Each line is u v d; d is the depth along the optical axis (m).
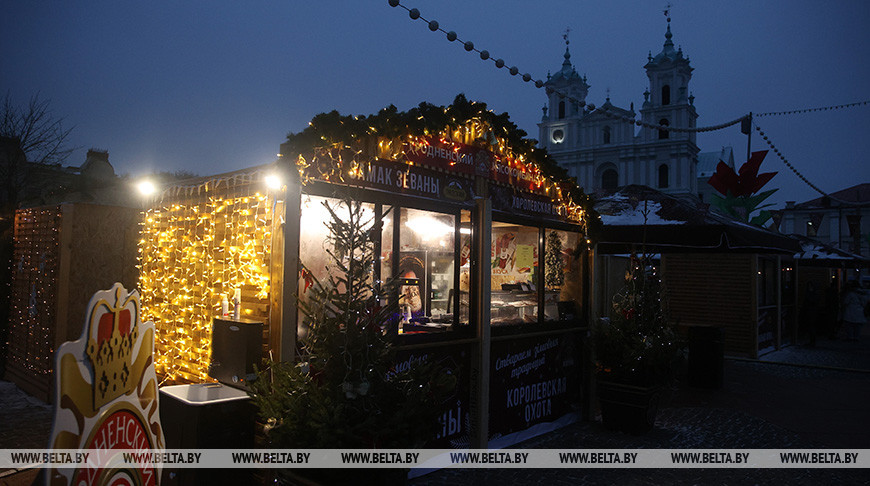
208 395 4.54
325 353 3.46
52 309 6.95
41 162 13.95
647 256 7.07
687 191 64.62
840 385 9.72
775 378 10.30
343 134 4.20
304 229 4.27
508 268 6.70
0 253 8.28
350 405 3.38
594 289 7.24
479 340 5.50
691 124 67.19
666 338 6.54
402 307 4.98
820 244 17.45
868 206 62.34
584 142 71.06
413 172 4.95
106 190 9.30
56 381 2.51
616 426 6.50
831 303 17.36
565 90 72.62
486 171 5.72
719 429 6.77
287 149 4.08
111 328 2.87
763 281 13.92
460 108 5.43
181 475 3.88
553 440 6.14
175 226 5.65
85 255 7.07
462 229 5.57
